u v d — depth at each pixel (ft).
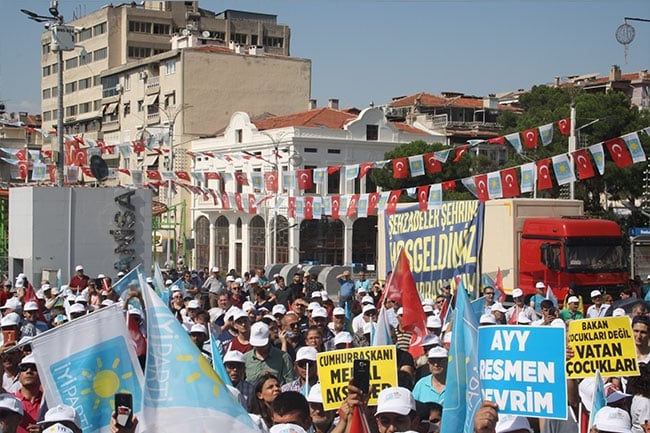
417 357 43.78
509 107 288.51
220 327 53.26
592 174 73.20
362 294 74.69
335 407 27.45
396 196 84.28
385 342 36.78
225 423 21.97
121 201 105.81
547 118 165.27
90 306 57.67
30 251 102.63
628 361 29.53
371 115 233.55
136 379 27.63
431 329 44.06
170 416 22.06
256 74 273.33
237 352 34.04
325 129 225.35
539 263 91.76
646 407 28.91
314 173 91.76
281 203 181.06
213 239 246.68
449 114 283.59
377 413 24.06
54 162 106.01
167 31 330.13
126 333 27.86
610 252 92.99
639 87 299.99
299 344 44.14
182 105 259.80
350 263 228.43
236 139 234.38
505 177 75.20
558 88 218.18
